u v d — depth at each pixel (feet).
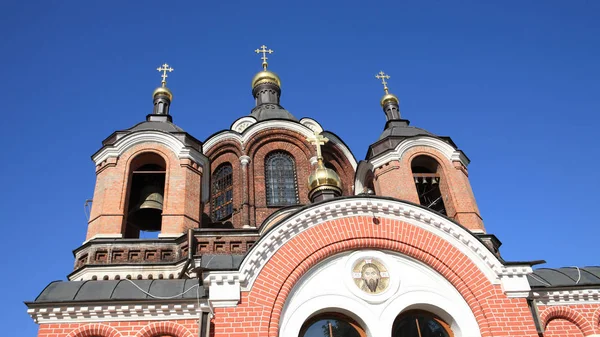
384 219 52.19
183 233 72.02
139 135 80.84
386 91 107.34
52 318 47.21
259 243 48.11
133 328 47.98
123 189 75.56
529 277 56.75
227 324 44.39
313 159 98.17
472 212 79.97
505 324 47.65
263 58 128.06
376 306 48.49
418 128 92.73
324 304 47.83
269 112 112.06
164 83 102.22
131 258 68.49
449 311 48.83
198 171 81.00
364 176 92.89
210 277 46.11
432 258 50.67
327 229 50.65
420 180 86.43
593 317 54.39
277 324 45.52
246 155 98.12
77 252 70.08
